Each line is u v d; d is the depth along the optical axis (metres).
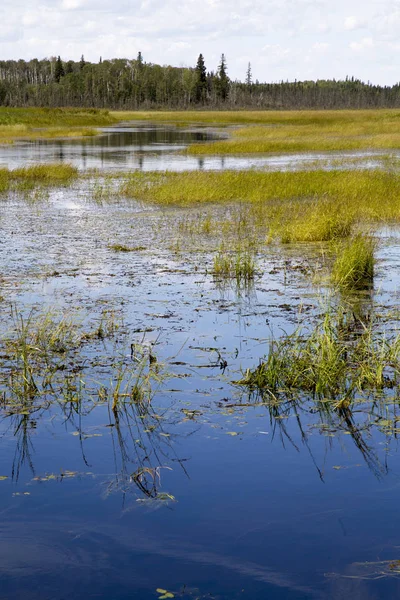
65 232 13.92
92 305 8.34
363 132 51.19
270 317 7.90
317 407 5.48
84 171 27.53
